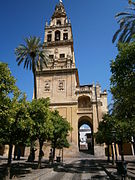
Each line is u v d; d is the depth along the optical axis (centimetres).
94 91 4797
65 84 4862
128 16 1822
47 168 1772
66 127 2561
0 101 949
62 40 5725
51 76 5028
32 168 1720
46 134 1648
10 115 1004
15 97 1068
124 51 1026
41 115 1406
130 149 4347
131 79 973
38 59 2961
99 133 2462
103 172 1581
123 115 1219
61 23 6419
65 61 5281
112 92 1184
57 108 4594
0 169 1530
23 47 2925
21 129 1169
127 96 1041
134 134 1538
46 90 4875
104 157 3847
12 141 1175
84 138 8450
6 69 1041
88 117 4619
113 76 1091
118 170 1088
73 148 4019
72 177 1325
